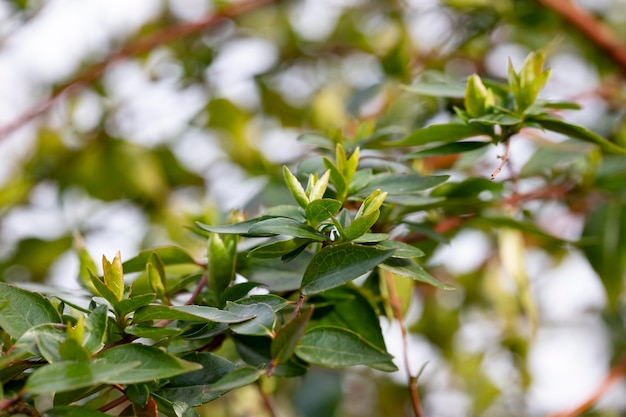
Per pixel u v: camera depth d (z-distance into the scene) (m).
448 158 1.10
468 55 1.40
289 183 0.75
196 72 1.56
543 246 1.32
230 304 0.74
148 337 0.73
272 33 1.60
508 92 0.85
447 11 1.46
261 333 0.71
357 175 0.81
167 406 0.74
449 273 1.50
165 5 1.60
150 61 1.56
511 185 1.05
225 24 1.59
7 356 0.68
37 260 1.48
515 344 1.58
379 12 1.61
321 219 0.74
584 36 1.34
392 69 1.30
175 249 0.86
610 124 1.16
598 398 1.10
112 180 1.54
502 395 1.66
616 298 1.18
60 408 0.69
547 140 1.03
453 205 0.92
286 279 0.84
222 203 1.48
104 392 0.78
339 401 1.22
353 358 0.73
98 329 0.70
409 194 0.84
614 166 1.08
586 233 1.17
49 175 1.56
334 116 1.43
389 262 0.75
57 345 0.69
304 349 0.73
